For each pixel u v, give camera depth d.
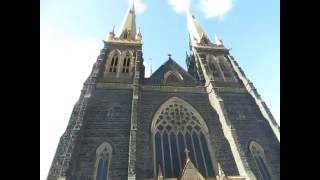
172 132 36.91
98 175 30.48
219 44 56.16
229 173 32.53
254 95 42.88
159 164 32.81
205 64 48.81
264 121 39.84
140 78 44.50
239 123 38.97
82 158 31.22
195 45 55.06
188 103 41.16
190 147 35.50
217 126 38.41
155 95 41.44
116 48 49.34
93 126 34.88
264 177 33.12
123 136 34.31
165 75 46.91
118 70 45.06
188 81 46.28
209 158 34.75
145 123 36.78
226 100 42.66
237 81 47.16
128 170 29.25
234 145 34.09
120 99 39.50
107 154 32.47
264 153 35.44
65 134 32.53
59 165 28.23
